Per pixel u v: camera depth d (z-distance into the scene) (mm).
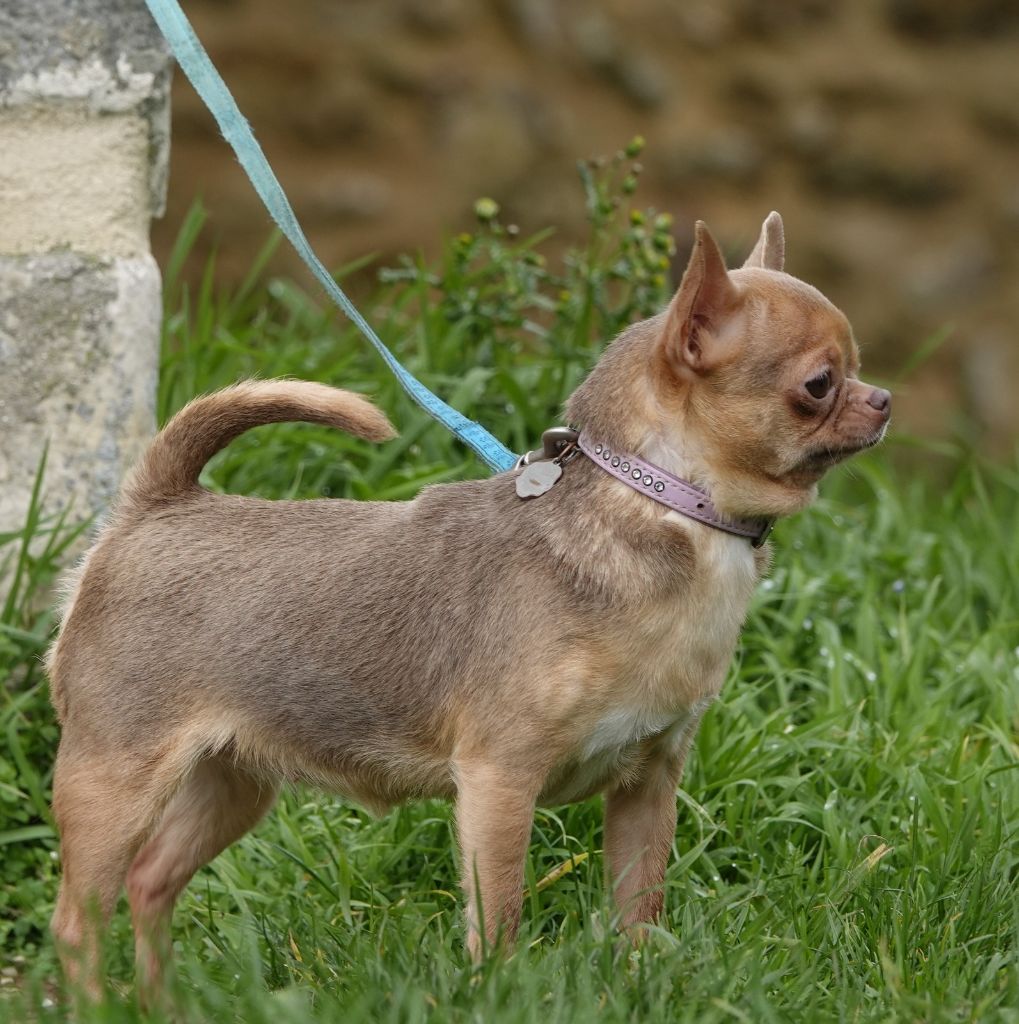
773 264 7281
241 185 18469
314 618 6887
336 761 7012
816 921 7023
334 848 7953
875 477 11500
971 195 21094
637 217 10922
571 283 11414
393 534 7012
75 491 8953
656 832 7098
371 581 6895
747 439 6574
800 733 8648
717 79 21281
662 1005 5891
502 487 6961
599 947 6422
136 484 7266
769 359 6543
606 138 20328
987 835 7703
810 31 22000
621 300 12312
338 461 10234
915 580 10617
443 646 6742
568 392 10727
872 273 20344
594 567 6531
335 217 18875
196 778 7453
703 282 6531
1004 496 12227
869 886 7293
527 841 6656
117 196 8945
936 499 12656
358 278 18031
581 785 6922
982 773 8086
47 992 7227
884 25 22297
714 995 6020
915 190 20984
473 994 5957
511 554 6715
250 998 5836
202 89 7352
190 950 7074
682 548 6559
